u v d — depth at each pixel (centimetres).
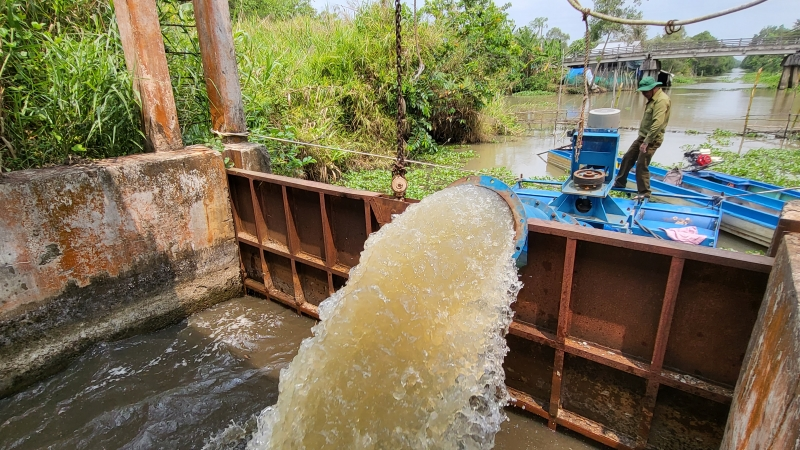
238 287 542
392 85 1137
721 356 262
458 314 241
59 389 379
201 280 502
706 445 280
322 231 448
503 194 314
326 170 892
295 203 465
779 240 228
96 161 430
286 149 717
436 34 1352
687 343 272
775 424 129
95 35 527
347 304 246
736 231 737
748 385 183
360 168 1030
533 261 320
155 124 471
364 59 1127
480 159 1302
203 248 498
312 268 475
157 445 321
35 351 386
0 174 378
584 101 637
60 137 442
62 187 385
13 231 362
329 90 1008
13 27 441
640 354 292
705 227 641
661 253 255
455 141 1560
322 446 210
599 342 306
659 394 288
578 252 296
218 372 396
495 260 265
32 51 460
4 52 437
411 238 266
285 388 246
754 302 243
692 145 1449
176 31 661
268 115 838
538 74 3145
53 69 444
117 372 396
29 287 377
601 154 711
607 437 310
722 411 268
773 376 146
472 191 316
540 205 448
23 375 381
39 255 379
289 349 430
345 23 1263
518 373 352
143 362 410
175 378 388
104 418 343
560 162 1138
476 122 1525
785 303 156
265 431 247
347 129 1102
